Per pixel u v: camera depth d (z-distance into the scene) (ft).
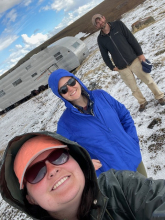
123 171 3.37
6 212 16.33
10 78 60.34
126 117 6.87
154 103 13.70
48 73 54.44
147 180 2.92
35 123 33.96
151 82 12.16
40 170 2.58
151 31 31.22
